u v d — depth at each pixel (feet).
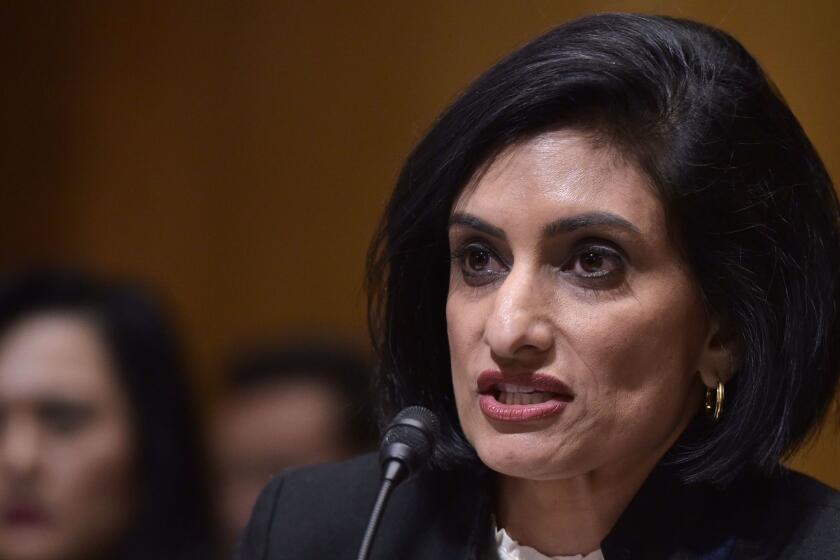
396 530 15.12
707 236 12.76
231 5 32.89
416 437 13.34
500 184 12.80
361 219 31.14
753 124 13.08
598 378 12.60
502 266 13.06
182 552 20.59
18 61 34.30
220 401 23.57
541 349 12.57
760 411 13.08
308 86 31.83
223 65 32.91
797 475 14.26
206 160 33.12
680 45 13.14
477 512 14.53
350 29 31.19
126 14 33.86
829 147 23.62
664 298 12.68
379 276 14.60
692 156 12.64
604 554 13.52
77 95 34.09
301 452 22.85
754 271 13.04
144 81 33.63
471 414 13.15
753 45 23.76
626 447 12.86
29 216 34.09
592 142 12.63
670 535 13.52
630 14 13.43
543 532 14.10
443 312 14.47
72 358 20.66
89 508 20.43
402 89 30.22
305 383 23.13
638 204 12.53
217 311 32.68
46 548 20.31
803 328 13.23
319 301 31.60
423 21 29.63
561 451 12.69
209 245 32.83
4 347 20.56
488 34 27.32
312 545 15.47
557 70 12.72
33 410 20.52
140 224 33.50
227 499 22.82
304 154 31.89
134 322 21.02
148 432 20.59
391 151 30.53
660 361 12.78
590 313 12.59
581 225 12.50
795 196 13.30
